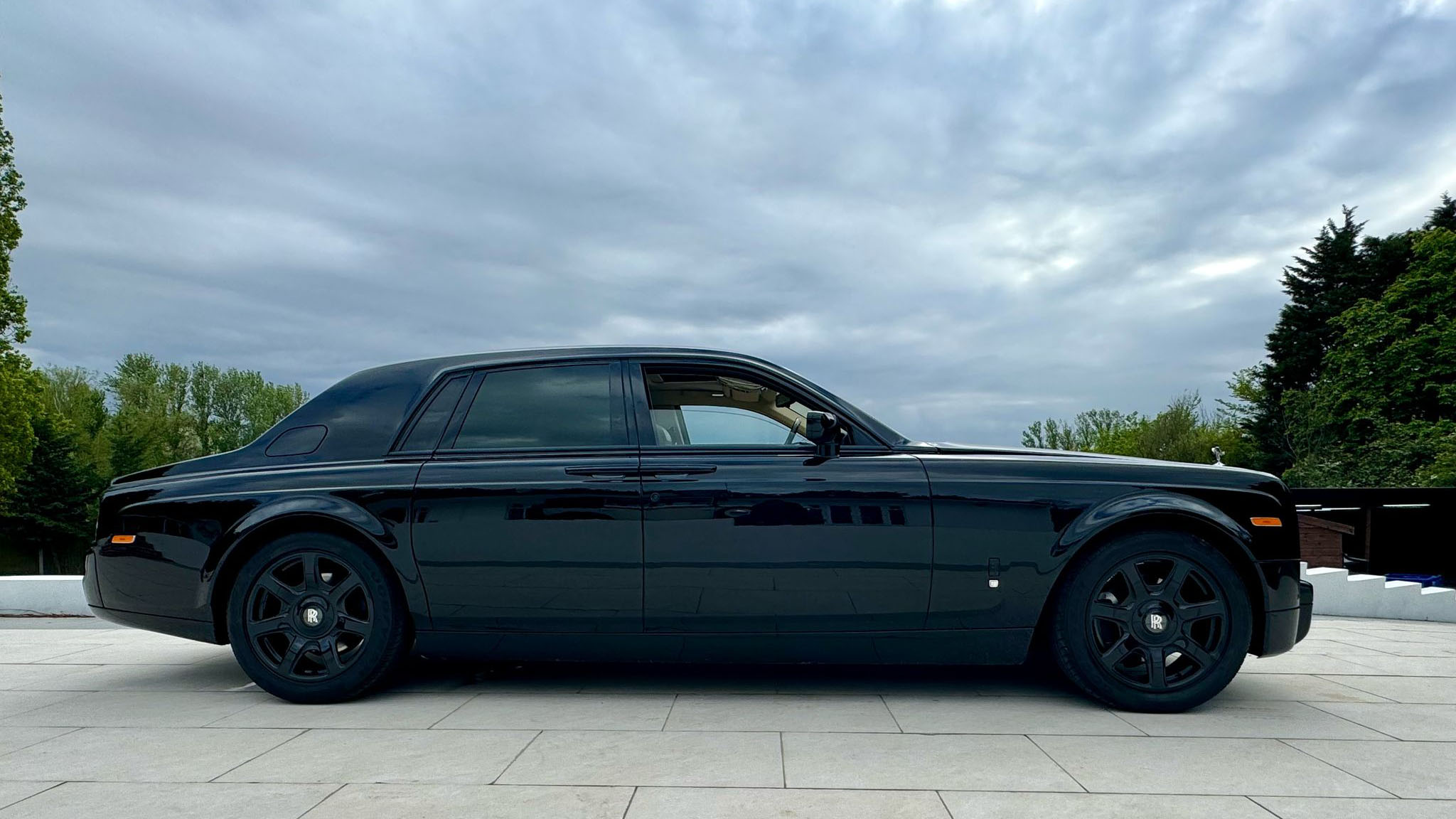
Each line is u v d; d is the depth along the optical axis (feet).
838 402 12.00
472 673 13.44
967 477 11.19
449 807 7.38
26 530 126.82
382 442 12.10
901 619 11.03
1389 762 8.71
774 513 11.12
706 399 12.21
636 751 9.08
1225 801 7.54
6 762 8.83
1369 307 120.06
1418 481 101.40
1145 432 164.14
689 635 11.23
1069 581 10.98
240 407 195.72
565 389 12.33
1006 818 7.11
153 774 8.41
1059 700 11.44
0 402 84.02
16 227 83.76
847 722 10.31
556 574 11.25
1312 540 42.55
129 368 184.24
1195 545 10.82
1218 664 10.73
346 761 8.78
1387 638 18.40
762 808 7.34
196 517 11.67
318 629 11.45
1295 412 131.13
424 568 11.35
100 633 19.16
